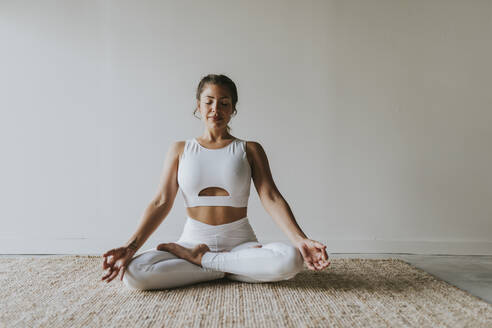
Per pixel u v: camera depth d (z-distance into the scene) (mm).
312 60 3213
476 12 3230
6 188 3137
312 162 3189
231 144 2105
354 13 3232
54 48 3184
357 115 3209
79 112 3170
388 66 3225
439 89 3223
